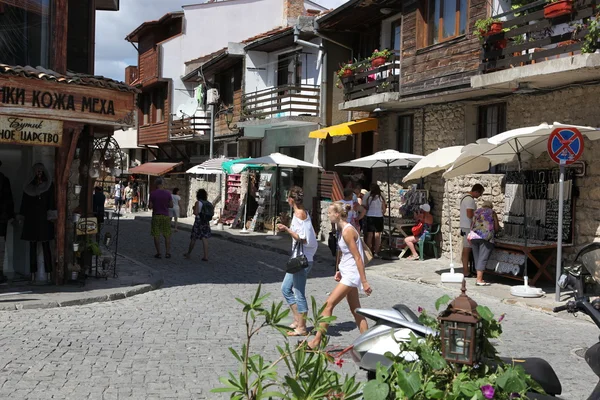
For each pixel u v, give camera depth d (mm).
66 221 11578
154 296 10961
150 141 37312
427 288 12367
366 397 3398
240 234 23312
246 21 34781
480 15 13680
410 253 16812
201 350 7363
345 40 21594
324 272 14695
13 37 11367
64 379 6188
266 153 26734
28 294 10422
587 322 9320
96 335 8008
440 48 14961
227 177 29719
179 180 36594
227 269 14758
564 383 6371
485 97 14898
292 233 8203
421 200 16641
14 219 11828
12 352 7086
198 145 34938
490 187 14492
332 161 22234
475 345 3469
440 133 16609
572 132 10008
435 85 15047
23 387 5902
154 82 35469
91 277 12305
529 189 13070
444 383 3518
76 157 11930
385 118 19141
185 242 20969
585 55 10531
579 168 12023
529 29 11930
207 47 35188
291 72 24734
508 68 13008
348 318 9297
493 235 12250
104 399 5668
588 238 11867
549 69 11258
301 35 22484
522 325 9117
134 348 7406
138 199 39688
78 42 12844
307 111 22297
